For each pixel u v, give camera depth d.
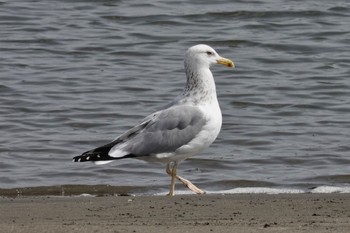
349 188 13.20
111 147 12.27
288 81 21.41
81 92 20.23
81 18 26.34
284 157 15.78
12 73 21.42
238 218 9.38
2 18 26.02
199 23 26.28
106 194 13.06
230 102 19.80
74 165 15.11
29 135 17.19
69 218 9.41
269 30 25.83
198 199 11.01
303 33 25.48
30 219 9.36
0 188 13.51
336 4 27.86
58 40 24.30
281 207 10.16
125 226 8.62
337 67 22.62
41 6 27.20
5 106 19.05
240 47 24.38
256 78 21.70
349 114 18.94
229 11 27.09
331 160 15.60
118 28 25.58
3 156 15.70
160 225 8.74
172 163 12.94
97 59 22.97
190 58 12.63
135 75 21.58
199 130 12.38
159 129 12.34
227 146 16.64
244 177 14.36
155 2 28.16
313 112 19.11
